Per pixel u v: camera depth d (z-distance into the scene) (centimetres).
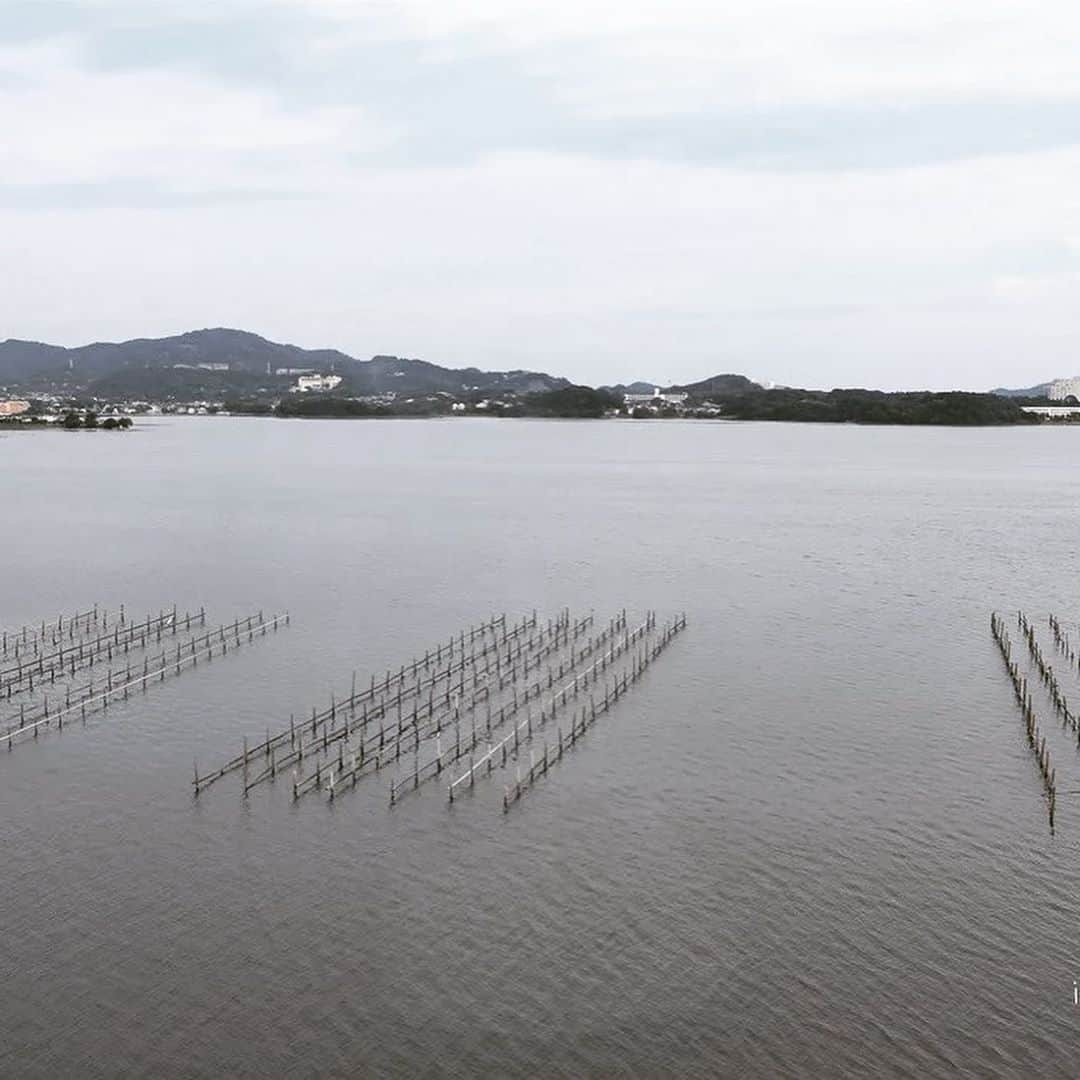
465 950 5634
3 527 19850
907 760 8162
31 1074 4722
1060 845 6762
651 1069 4794
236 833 6869
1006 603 13612
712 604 13588
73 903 6038
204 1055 4853
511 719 9012
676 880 6341
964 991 5306
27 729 8700
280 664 10688
